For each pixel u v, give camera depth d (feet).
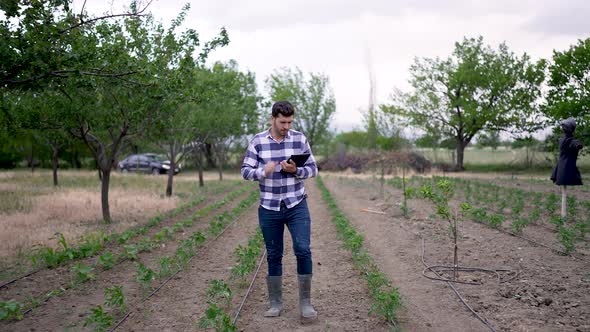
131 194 53.26
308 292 14.76
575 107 57.77
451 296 16.88
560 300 15.93
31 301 16.74
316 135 125.18
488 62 96.32
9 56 18.47
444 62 97.45
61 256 22.06
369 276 18.44
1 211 38.06
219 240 28.27
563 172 29.04
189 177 94.94
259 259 23.15
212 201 51.11
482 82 93.45
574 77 62.34
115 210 40.32
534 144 96.43
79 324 15.02
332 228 31.35
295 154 14.21
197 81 48.65
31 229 30.99
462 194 48.19
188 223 33.24
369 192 55.93
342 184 70.08
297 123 124.77
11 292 18.28
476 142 106.63
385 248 25.07
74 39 20.74
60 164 119.65
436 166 99.66
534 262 20.80
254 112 82.43
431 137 98.32
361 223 33.37
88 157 115.34
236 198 53.72
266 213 14.57
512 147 122.01
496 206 38.58
